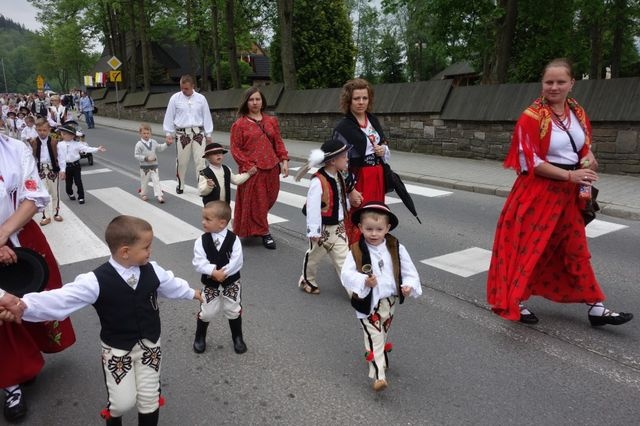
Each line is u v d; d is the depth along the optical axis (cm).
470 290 496
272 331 416
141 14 3139
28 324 325
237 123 636
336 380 343
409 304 465
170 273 279
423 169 1130
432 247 631
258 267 571
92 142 1983
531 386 332
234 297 372
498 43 1523
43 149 761
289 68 1886
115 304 255
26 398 327
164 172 1243
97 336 412
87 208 868
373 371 321
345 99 471
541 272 410
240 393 330
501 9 1459
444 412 306
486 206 845
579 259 395
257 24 3059
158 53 4900
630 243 629
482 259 584
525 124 375
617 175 993
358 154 468
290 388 334
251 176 627
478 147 1231
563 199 381
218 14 2959
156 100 2834
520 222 390
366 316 323
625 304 453
